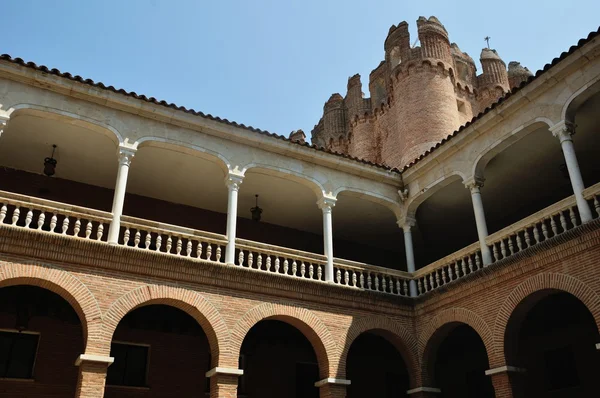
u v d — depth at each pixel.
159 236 16.38
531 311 19.92
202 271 16.39
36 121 17.30
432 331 18.72
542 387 20.38
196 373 19.62
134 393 18.44
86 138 18.22
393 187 21.95
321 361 17.48
